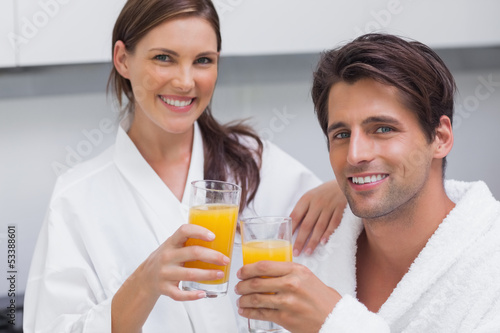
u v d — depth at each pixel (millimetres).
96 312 1400
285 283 1227
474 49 2627
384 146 1258
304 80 2453
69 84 2258
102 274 1533
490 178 2945
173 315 1543
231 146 1707
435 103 1283
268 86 2646
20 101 2412
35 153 2457
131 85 1640
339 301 1235
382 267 1419
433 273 1295
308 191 1624
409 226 1332
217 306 1561
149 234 1582
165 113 1516
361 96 1259
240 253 1634
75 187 1590
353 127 1269
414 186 1279
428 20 2420
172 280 1257
